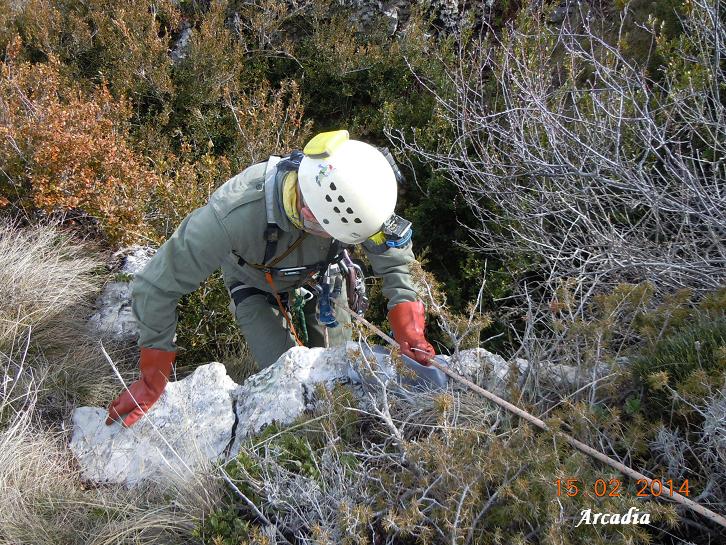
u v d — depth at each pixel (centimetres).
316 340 348
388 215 255
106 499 270
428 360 267
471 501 201
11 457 280
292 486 232
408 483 221
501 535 203
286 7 620
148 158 508
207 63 583
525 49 498
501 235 420
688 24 459
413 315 279
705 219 307
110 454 289
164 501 262
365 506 220
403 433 255
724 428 202
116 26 590
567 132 356
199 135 569
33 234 418
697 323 255
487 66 574
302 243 281
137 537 243
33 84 508
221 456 266
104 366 364
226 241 266
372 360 260
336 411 255
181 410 292
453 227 503
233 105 586
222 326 410
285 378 283
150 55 569
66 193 432
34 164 432
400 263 279
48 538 254
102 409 311
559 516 192
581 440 226
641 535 191
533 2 547
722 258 299
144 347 284
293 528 226
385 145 578
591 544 193
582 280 310
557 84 524
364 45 623
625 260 305
